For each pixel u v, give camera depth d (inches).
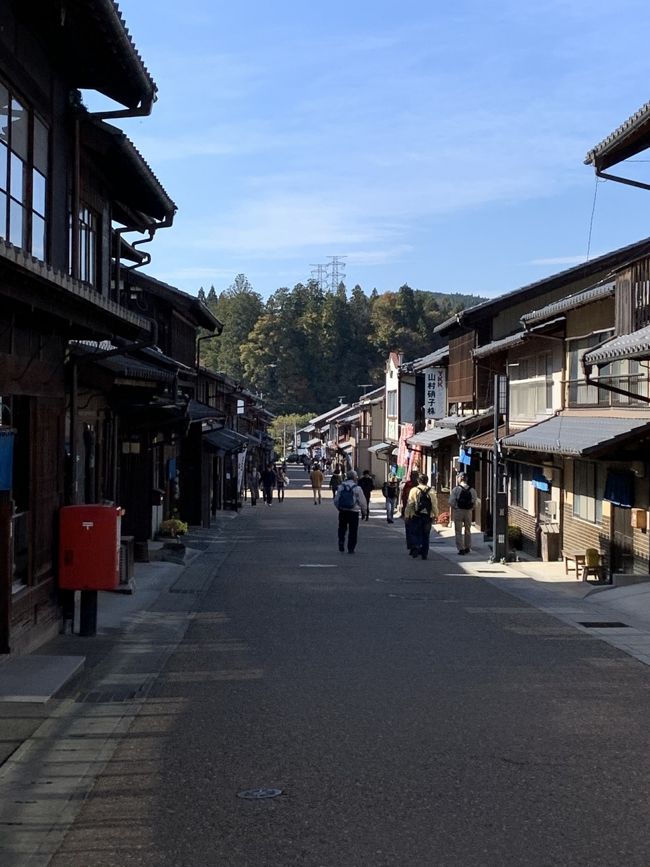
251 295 5585.6
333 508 1873.8
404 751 293.3
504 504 903.7
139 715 340.2
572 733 313.6
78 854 218.2
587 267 1215.6
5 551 389.4
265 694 368.8
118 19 403.9
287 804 247.8
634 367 733.9
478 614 576.7
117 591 631.2
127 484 839.7
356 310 5438.0
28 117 435.5
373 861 209.9
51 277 331.6
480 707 347.6
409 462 2017.7
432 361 1640.0
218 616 562.9
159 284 1095.6
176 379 682.2
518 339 961.5
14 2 403.5
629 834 225.0
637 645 478.3
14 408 425.1
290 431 4896.7
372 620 548.4
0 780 271.1
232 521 1489.9
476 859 210.1
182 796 255.8
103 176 593.9
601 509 808.3
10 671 383.9
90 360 493.4
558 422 885.2
